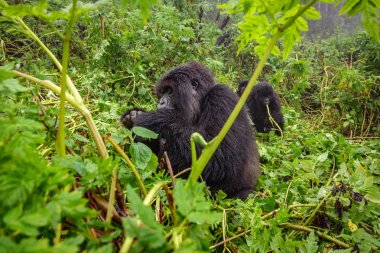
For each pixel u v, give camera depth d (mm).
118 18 6574
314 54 11266
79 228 1000
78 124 2820
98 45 5930
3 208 850
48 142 1674
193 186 1019
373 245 2480
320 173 3523
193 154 1271
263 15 1611
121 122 3570
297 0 1525
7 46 6320
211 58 7602
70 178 983
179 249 812
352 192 2629
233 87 8281
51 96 3172
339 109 8195
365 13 1504
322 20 21125
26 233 794
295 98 8828
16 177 881
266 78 9664
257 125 7457
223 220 2309
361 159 4234
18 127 1026
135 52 5660
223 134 1271
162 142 3229
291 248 2154
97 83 5109
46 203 988
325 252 2371
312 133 5879
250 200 2568
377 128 7547
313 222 2725
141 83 5465
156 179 2037
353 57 11008
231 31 9930
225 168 3277
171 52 6445
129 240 888
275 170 3953
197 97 3635
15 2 5879
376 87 7836
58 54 6387
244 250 2143
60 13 1159
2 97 1765
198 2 9352
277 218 2369
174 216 1252
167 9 6543
